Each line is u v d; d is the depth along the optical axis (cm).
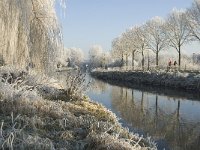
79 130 914
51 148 725
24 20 1554
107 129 972
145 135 1733
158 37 7431
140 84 5191
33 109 987
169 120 2178
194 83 3853
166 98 3256
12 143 718
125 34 9406
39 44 1661
